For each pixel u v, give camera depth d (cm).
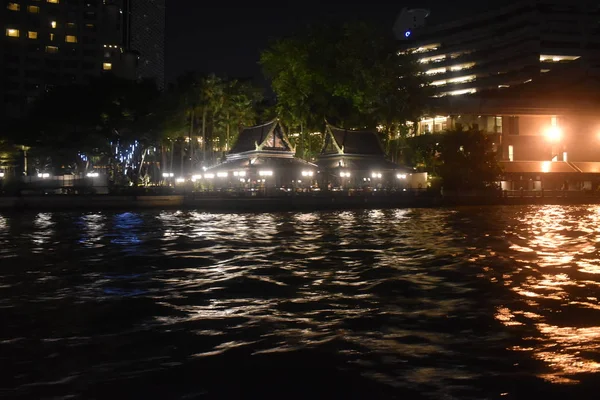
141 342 1121
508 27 11731
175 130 7644
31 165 9406
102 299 1547
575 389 845
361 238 3203
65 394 852
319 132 8681
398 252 2556
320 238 3219
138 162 8712
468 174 7306
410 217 5088
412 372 931
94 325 1259
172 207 6334
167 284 1778
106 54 13000
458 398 820
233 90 9106
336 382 893
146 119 7144
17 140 7406
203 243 2994
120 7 13425
